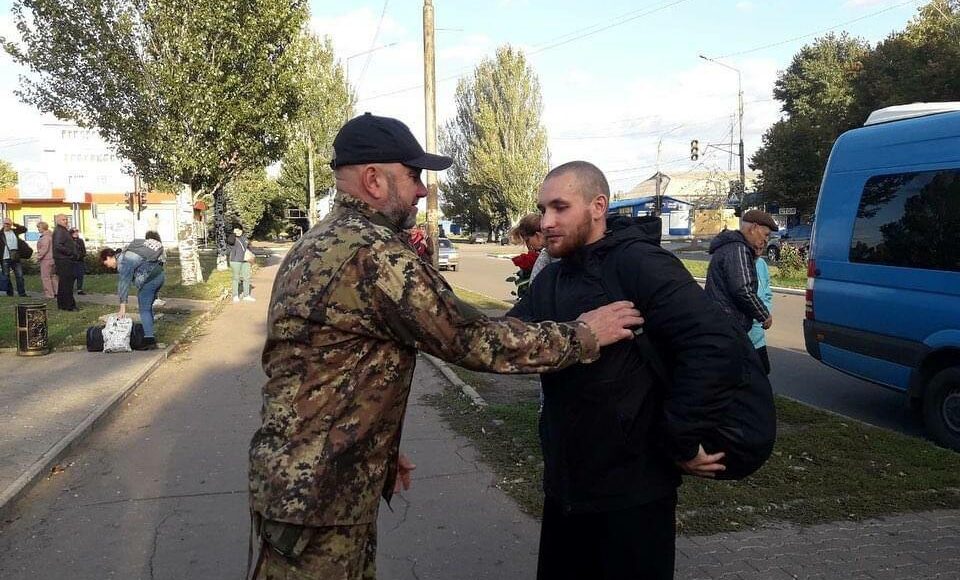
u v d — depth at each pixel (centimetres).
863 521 439
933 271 600
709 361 224
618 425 235
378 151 218
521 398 743
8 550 414
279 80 2053
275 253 4500
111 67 1906
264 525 207
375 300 203
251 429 656
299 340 204
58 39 1870
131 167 2238
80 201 3369
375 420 209
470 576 380
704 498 468
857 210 682
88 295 1838
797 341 1195
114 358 972
